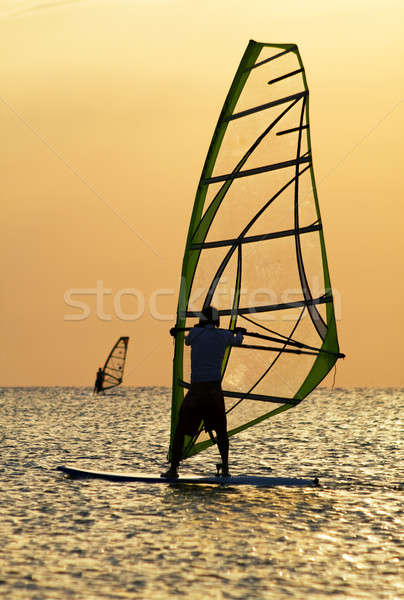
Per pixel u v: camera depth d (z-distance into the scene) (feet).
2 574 51.26
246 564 53.62
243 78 91.81
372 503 75.66
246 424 93.40
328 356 90.33
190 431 86.79
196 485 86.79
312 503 75.61
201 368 85.56
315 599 46.44
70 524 66.18
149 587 48.49
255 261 93.40
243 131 92.68
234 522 66.59
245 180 93.20
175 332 91.91
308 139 92.38
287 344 91.50
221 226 93.35
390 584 49.42
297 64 92.94
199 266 93.25
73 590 47.88
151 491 82.58
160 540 60.23
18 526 65.46
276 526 65.05
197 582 49.52
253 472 99.09
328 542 59.77
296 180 92.22
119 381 492.54
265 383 92.89
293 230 91.81
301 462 110.01
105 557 55.42
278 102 92.68
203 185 92.38
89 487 85.71
